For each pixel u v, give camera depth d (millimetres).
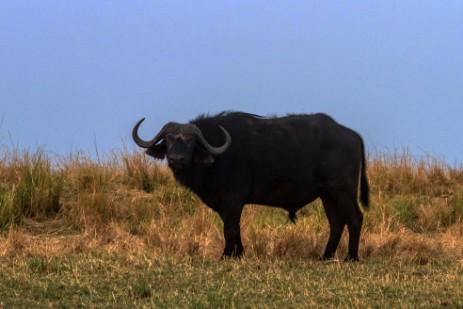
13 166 34875
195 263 23359
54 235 28906
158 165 35938
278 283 20375
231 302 17984
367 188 26578
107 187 34438
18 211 30094
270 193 25438
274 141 25234
